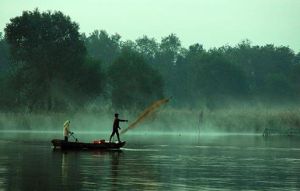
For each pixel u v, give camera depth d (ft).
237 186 196.54
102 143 353.92
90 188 186.60
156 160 286.05
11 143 402.31
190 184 199.93
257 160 293.64
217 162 279.28
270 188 192.75
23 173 223.92
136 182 202.28
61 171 231.50
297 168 255.09
